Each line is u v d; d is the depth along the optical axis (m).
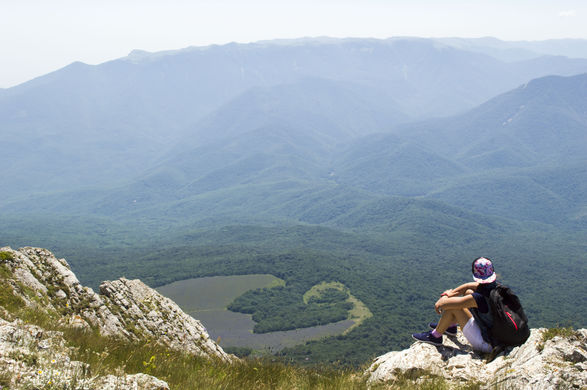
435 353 11.10
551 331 9.94
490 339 10.38
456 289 11.00
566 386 7.86
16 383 6.74
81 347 10.16
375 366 12.38
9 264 18.62
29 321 11.58
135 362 10.48
